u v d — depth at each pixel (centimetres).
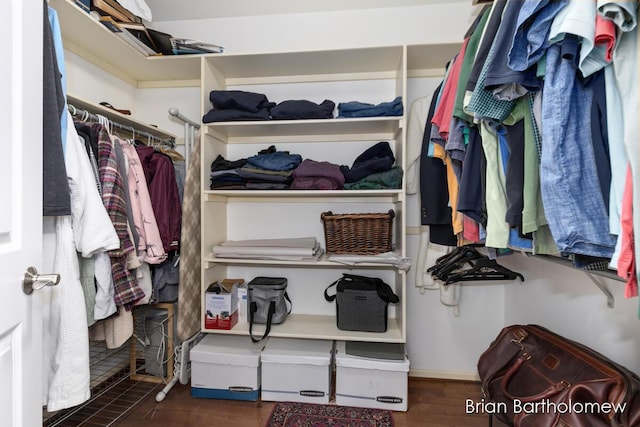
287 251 164
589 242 62
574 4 58
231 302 171
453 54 164
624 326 97
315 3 184
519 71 68
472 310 187
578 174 63
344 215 167
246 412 152
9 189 64
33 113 70
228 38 197
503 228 87
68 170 97
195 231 173
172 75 194
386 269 187
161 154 163
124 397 162
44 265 93
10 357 64
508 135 83
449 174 121
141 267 142
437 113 116
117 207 120
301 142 194
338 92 191
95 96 171
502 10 80
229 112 165
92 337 125
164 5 186
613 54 56
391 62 174
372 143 190
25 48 68
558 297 131
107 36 148
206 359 161
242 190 168
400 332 164
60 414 143
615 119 59
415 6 185
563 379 92
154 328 173
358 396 156
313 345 169
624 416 77
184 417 149
